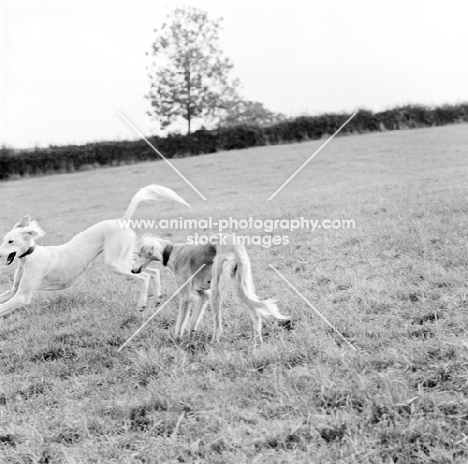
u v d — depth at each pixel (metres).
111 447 5.17
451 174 15.91
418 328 6.28
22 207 21.44
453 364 5.36
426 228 9.77
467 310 6.51
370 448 4.51
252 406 5.41
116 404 5.83
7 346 7.85
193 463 4.74
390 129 29.16
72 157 29.33
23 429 5.69
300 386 5.54
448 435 4.52
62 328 8.13
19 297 8.16
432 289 7.24
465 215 10.29
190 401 5.67
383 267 8.40
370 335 6.38
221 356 6.41
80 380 6.61
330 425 4.86
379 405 4.96
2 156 28.69
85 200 21.66
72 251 8.54
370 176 18.50
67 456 5.05
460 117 28.92
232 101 35.78
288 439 4.83
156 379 6.26
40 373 6.91
